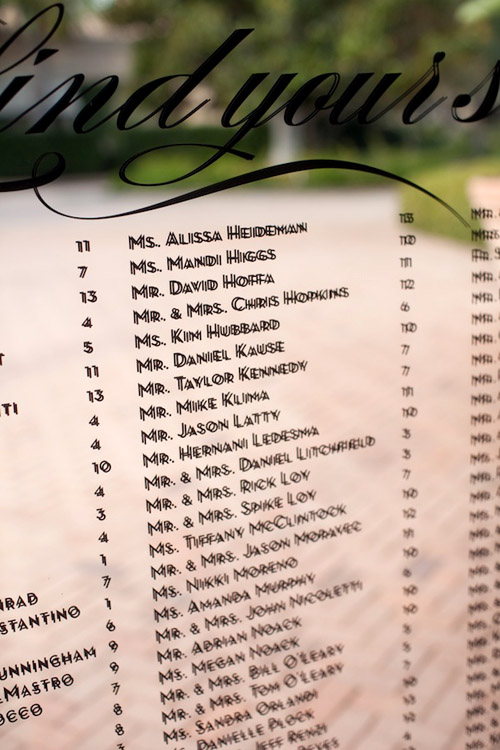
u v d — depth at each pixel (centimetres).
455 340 273
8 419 226
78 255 204
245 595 147
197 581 144
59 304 278
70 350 262
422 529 201
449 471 223
